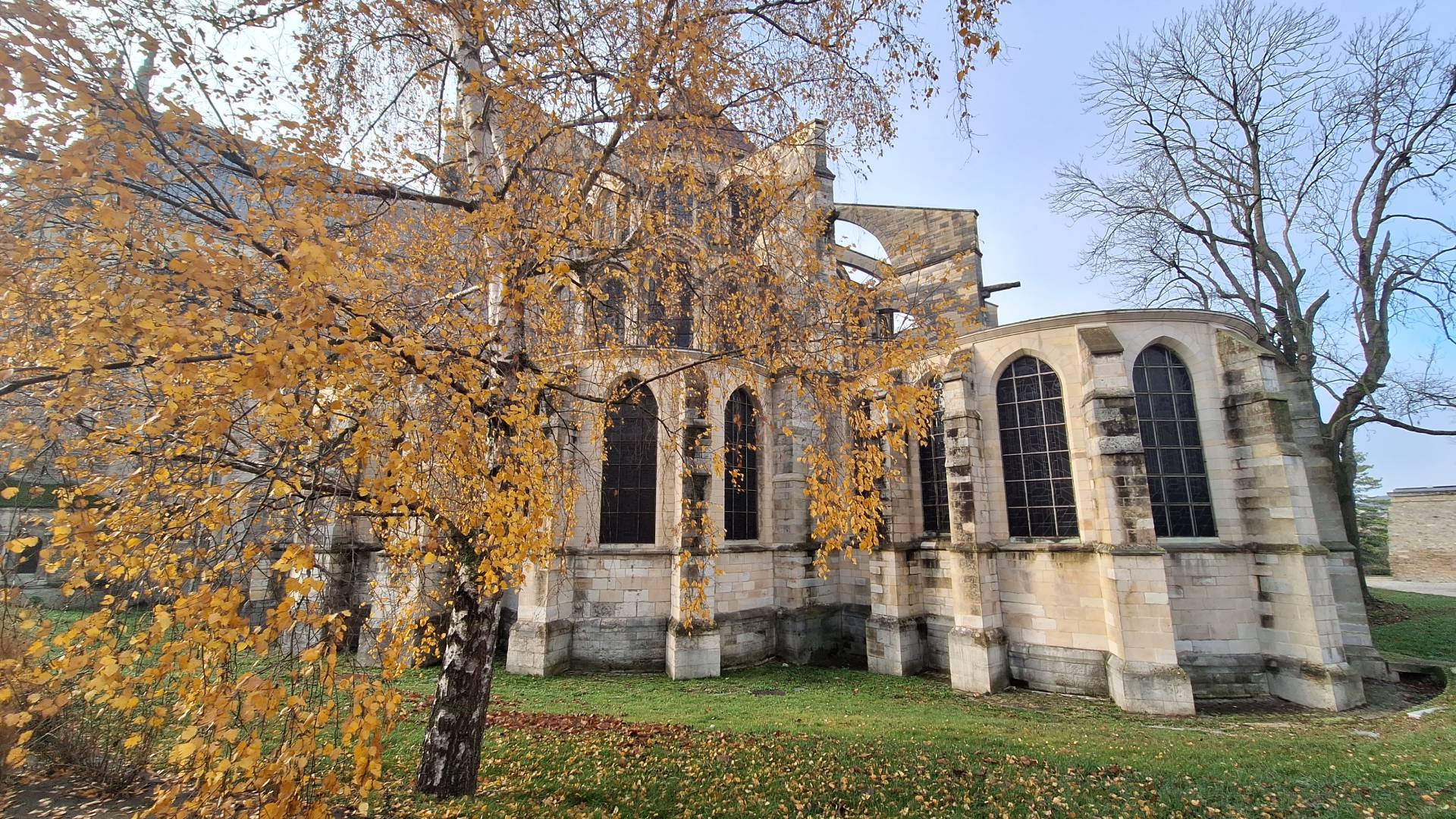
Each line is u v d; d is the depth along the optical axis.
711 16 8.30
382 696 4.44
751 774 9.83
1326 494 19.44
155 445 5.40
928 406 8.84
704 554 18.80
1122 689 15.70
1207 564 16.86
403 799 8.33
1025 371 19.53
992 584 18.55
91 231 4.37
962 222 26.30
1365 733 12.66
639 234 9.41
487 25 7.88
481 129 9.38
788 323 9.53
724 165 10.27
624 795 8.95
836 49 9.09
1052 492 18.59
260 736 4.45
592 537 19.02
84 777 8.60
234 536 5.05
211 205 4.94
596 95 8.54
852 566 22.81
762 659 21.00
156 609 4.12
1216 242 27.91
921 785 9.42
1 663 4.89
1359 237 24.14
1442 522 41.81
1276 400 16.86
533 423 5.79
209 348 4.61
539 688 16.52
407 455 4.79
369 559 17.80
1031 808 8.64
